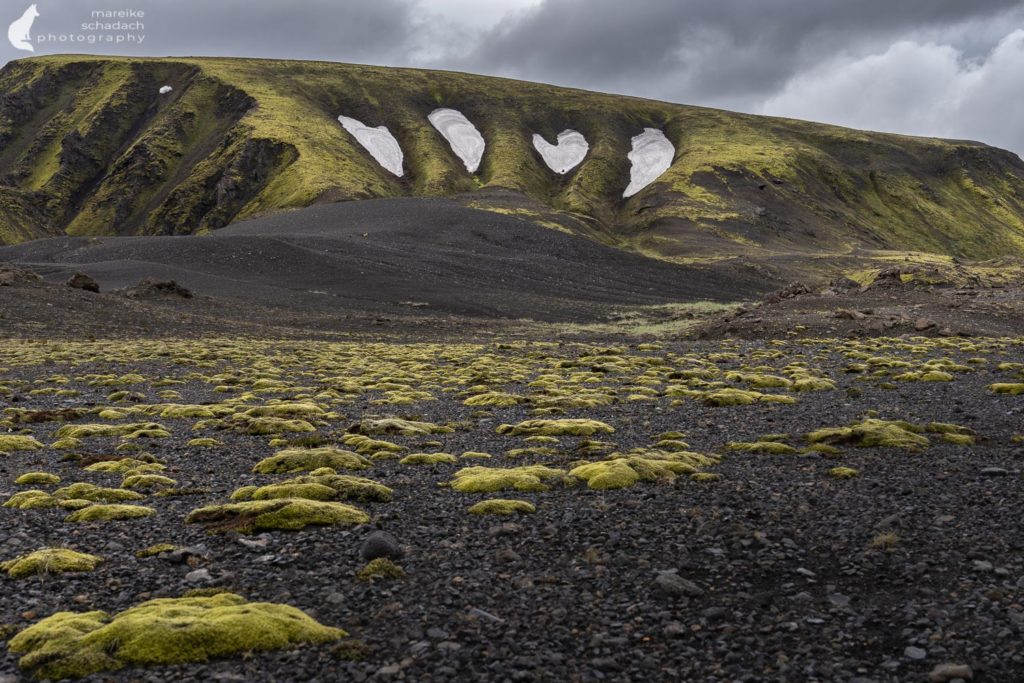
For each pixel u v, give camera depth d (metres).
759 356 38.22
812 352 40.00
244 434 19.12
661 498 12.44
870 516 11.30
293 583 9.13
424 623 8.12
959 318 54.09
